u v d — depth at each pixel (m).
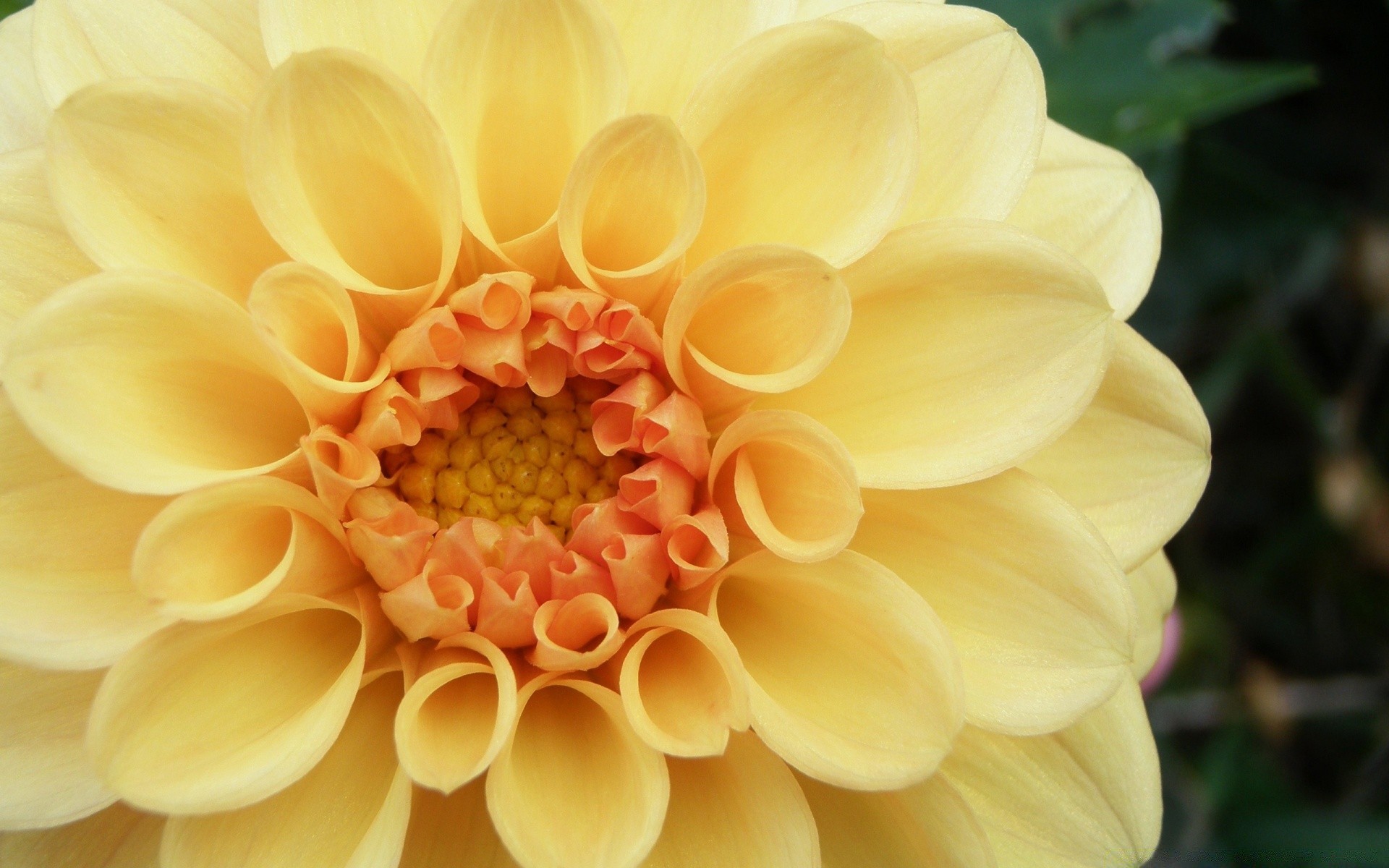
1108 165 0.19
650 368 0.18
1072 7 0.24
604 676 0.18
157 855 0.17
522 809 0.16
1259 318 0.27
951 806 0.17
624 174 0.17
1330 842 0.25
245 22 0.18
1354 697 0.27
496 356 0.18
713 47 0.18
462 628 0.17
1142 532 0.18
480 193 0.18
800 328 0.17
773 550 0.17
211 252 0.17
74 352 0.16
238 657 0.17
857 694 0.17
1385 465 0.28
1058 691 0.17
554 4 0.17
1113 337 0.17
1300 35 0.26
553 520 0.18
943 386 0.17
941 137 0.18
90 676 0.17
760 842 0.17
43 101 0.18
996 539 0.17
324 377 0.17
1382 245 0.27
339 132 0.17
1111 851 0.18
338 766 0.17
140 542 0.16
